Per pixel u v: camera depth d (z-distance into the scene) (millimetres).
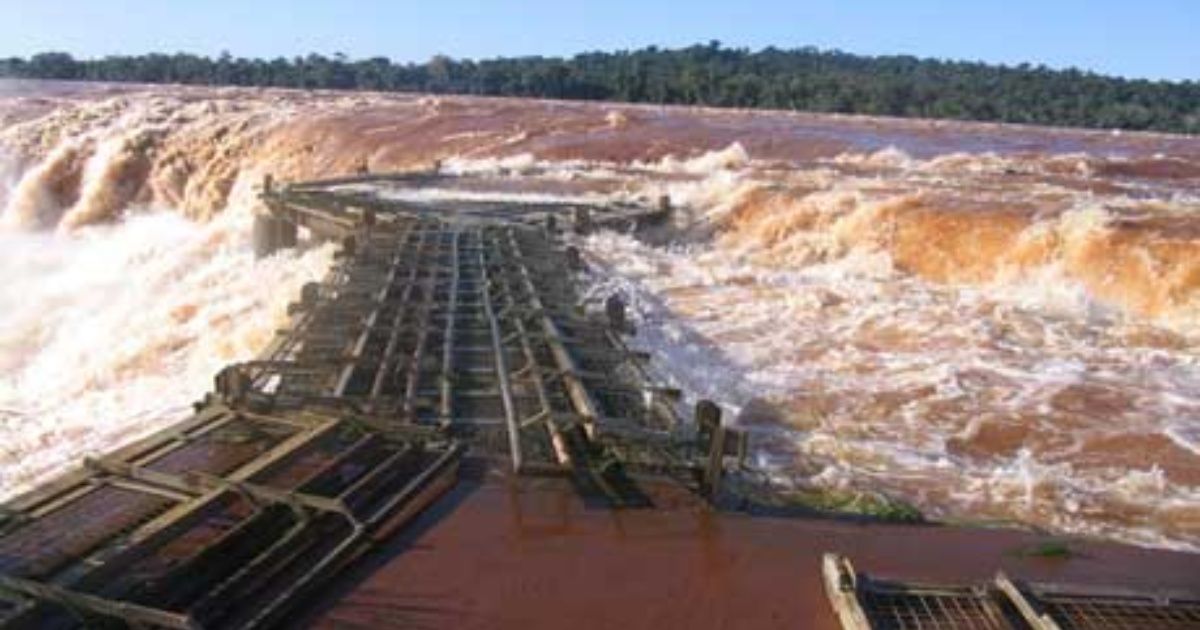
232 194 42562
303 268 21125
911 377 14109
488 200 27203
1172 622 7051
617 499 8719
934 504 9930
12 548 7164
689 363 14281
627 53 163500
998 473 10859
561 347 12242
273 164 43312
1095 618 7059
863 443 11562
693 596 7301
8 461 12578
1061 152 45812
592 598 7191
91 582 6633
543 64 133750
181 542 7406
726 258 22828
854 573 7309
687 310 17516
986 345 15922
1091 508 10070
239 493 7906
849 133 54062
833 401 12969
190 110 56219
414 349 12438
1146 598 7281
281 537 7633
